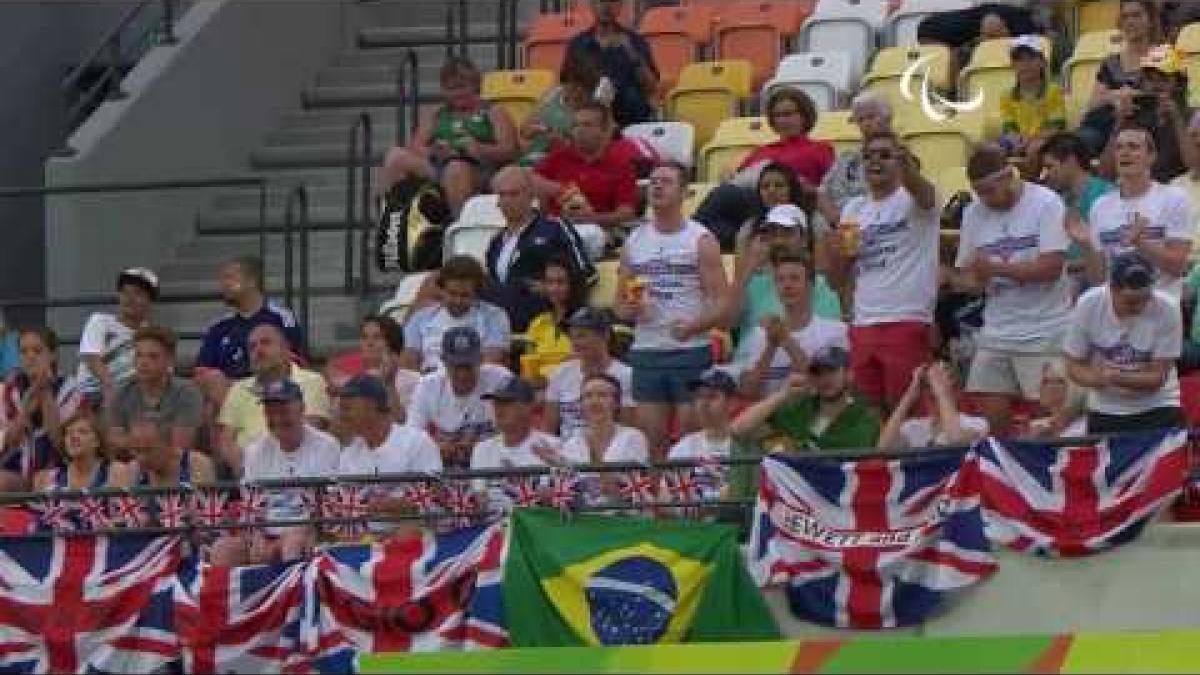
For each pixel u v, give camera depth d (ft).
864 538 155.33
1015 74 193.16
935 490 155.22
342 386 168.14
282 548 162.61
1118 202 164.25
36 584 161.68
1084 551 153.58
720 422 160.76
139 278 186.70
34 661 161.38
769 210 177.47
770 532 156.35
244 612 160.15
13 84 220.64
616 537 157.28
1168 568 153.28
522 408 163.53
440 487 160.66
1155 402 155.94
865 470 155.63
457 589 158.10
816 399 160.04
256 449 165.78
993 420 164.35
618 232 189.37
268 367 173.47
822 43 213.87
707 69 208.64
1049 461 154.40
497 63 220.43
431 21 233.76
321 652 158.92
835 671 150.51
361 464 164.25
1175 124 178.70
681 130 200.23
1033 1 209.97
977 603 154.61
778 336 162.30
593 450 162.40
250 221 217.97
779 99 185.68
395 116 225.76
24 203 217.15
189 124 220.64
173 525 162.30
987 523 154.61
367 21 234.79
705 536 156.66
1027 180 173.88
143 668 160.76
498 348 176.04
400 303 190.60
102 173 214.90
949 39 208.23
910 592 154.92
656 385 168.86
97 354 185.06
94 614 161.17
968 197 182.19
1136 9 187.11
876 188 166.50
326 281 211.00
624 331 176.55
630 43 203.72
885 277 165.89
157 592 161.07
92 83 227.40
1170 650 148.77
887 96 196.34
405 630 158.10
